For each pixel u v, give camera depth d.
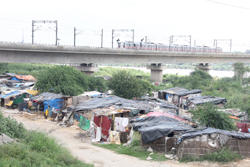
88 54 67.75
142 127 25.52
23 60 56.16
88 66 75.44
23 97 45.88
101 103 37.72
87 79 54.00
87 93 47.16
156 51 79.25
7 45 51.09
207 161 20.75
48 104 38.94
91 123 30.58
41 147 19.95
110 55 72.56
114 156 22.67
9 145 18.00
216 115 27.28
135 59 79.00
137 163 20.62
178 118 30.41
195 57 93.12
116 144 27.08
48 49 57.41
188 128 24.66
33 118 38.34
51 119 37.78
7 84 58.84
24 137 23.02
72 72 51.12
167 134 23.22
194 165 20.17
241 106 42.03
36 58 58.19
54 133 31.05
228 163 20.41
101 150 24.75
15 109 44.31
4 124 23.42
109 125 28.42
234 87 71.62
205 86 73.44
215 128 25.33
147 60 82.00
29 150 19.05
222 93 64.56
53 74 47.25
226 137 21.83
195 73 89.94
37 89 47.53
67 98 40.12
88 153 23.38
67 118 35.44
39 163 16.53
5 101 44.75
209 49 100.62
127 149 24.44
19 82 63.09
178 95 53.97
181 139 21.83
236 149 21.81
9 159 15.91
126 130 28.73
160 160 21.33
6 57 53.62
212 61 98.31
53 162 17.78
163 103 45.59
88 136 30.06
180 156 21.38
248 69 93.44
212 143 21.67
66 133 31.33
